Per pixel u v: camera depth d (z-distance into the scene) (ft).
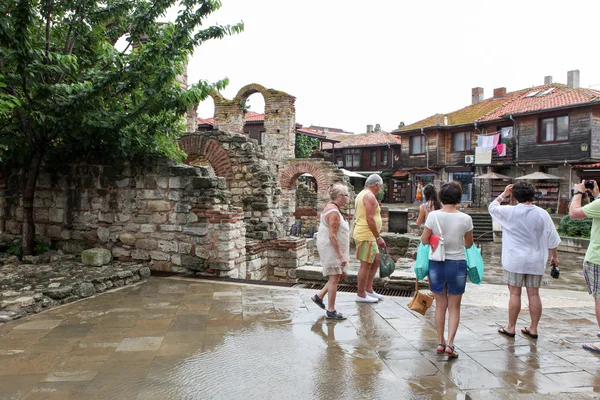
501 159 96.99
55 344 14.84
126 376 12.45
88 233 28.86
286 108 69.72
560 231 62.44
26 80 23.41
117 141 26.35
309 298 21.16
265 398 11.28
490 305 20.49
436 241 13.97
